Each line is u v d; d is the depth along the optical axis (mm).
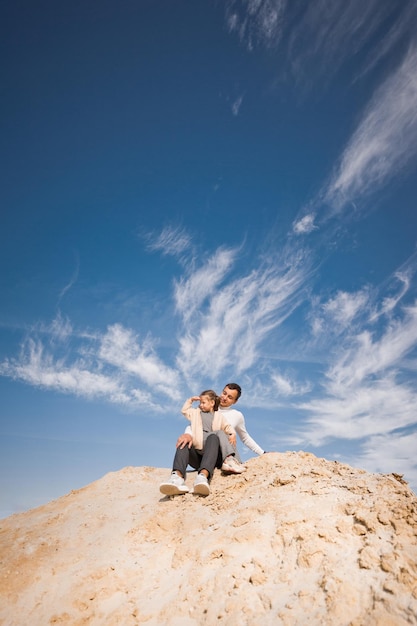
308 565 3836
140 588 4340
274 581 3797
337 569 3684
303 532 4168
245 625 3410
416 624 2994
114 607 4180
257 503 4992
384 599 3248
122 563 4730
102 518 5781
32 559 5039
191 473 7008
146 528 5211
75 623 4090
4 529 6133
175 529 5105
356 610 3264
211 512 5199
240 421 6953
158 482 6988
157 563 4633
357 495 4699
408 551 3641
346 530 4113
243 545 4316
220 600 3768
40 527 5910
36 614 4293
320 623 3227
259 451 6980
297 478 5410
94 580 4535
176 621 3732
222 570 4090
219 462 6539
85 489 7281
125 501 6246
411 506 4188
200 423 6367
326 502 4656
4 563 5051
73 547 5180
